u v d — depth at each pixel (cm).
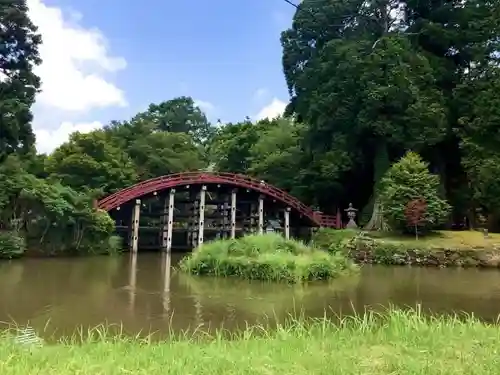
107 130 5394
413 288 2275
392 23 4719
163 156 5328
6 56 3275
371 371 677
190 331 1366
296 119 5616
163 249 4128
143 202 4406
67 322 1462
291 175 4966
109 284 2245
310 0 4781
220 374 654
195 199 4362
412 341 857
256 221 4562
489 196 3806
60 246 3322
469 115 4144
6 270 2575
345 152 4334
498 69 4100
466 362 713
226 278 2469
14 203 3095
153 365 702
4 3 3178
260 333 1320
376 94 3934
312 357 745
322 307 1772
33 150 3978
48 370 660
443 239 3588
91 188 4044
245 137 6109
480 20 4266
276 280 2386
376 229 4088
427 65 4169
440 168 4494
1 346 814
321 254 2761
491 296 2053
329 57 4453
